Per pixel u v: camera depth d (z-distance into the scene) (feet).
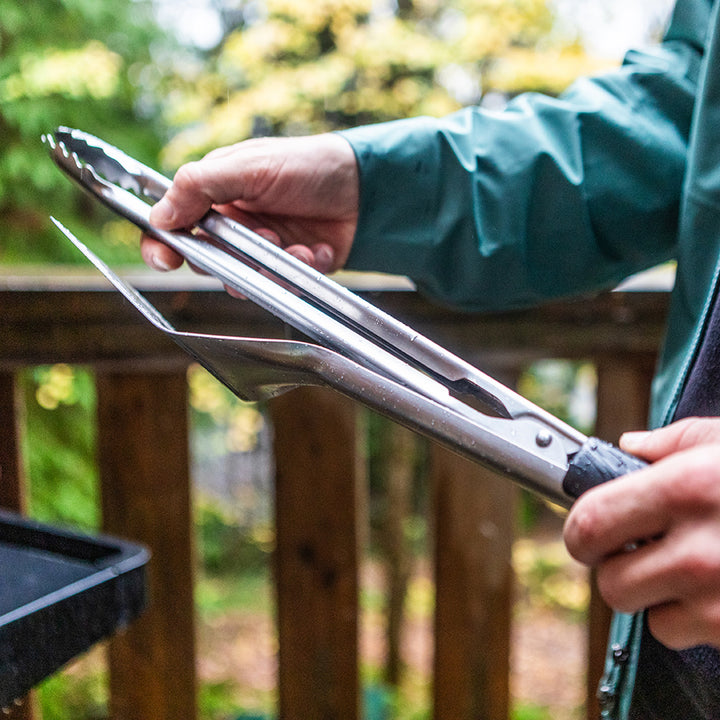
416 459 14.88
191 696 3.07
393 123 2.26
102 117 11.02
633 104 2.28
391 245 2.30
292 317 1.59
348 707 3.13
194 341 1.45
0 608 1.87
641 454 1.28
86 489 8.32
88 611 1.81
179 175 1.84
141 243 2.05
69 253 10.42
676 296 2.07
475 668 3.18
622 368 2.97
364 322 1.63
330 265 2.35
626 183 2.25
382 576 14.29
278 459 3.00
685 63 2.27
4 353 2.65
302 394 2.95
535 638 12.10
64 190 10.26
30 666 1.65
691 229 1.95
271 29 11.69
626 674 1.83
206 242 1.82
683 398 1.77
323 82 11.52
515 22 11.27
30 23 10.07
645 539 1.07
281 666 3.14
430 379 1.43
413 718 8.41
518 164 2.24
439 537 3.13
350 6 11.66
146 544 2.97
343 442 2.96
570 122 2.25
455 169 2.23
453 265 2.37
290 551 3.05
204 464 17.97
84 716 7.47
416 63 11.76
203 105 12.40
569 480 1.27
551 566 14.39
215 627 12.03
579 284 2.42
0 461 2.80
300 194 2.14
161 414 2.90
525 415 1.43
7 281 2.61
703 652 1.56
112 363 2.75
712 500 0.98
